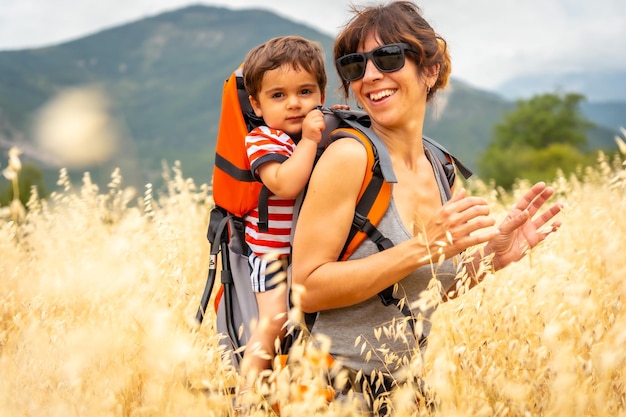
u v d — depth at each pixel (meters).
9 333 3.19
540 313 2.66
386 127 2.71
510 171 98.00
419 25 2.70
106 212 5.97
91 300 3.57
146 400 2.45
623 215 4.30
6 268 4.30
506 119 114.06
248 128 3.11
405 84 2.62
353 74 2.69
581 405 2.17
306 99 3.09
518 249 2.96
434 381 2.24
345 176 2.49
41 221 5.64
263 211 2.79
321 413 2.37
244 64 3.13
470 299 2.67
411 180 2.72
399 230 2.58
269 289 2.84
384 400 2.44
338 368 2.55
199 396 2.48
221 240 2.96
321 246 2.54
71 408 2.35
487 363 2.46
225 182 2.89
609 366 2.31
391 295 2.64
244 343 2.86
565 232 4.25
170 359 2.43
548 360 2.44
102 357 2.66
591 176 7.79
